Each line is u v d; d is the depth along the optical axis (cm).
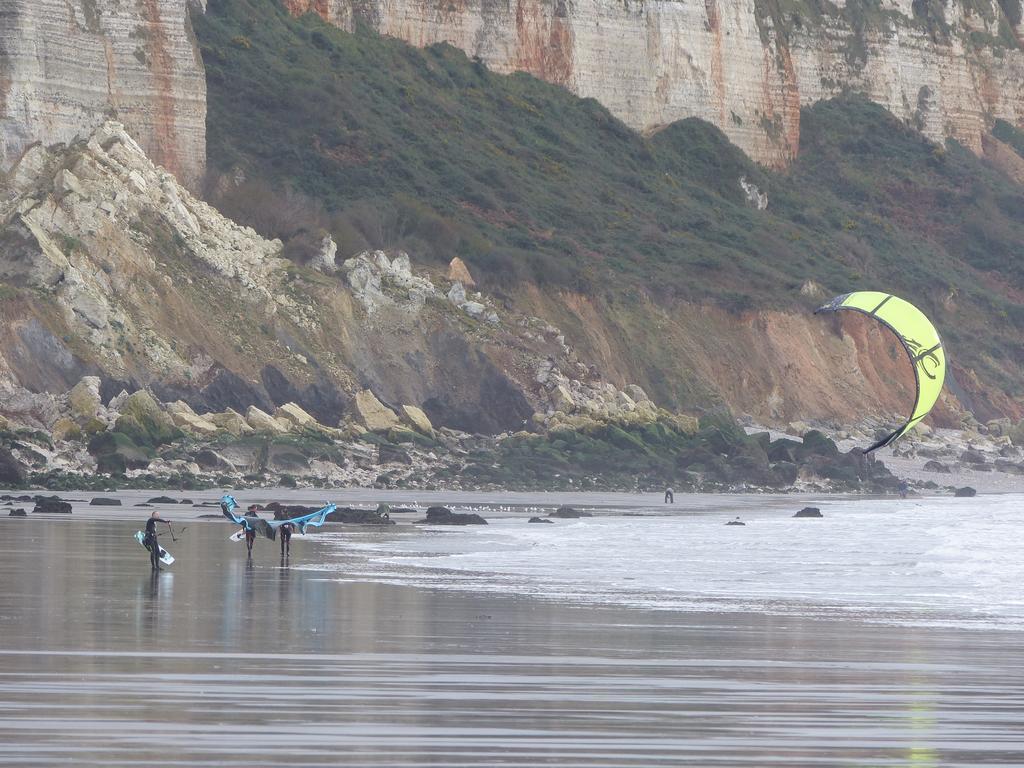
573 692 6047
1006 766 4803
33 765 4516
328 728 5175
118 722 5188
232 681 6109
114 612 8525
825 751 4978
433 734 5116
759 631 8275
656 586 11050
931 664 7012
